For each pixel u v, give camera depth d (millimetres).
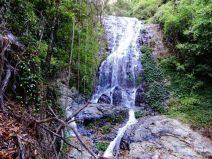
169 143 8836
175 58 12797
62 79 7582
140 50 14000
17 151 3637
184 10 12484
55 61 7270
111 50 14188
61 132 5156
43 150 4316
